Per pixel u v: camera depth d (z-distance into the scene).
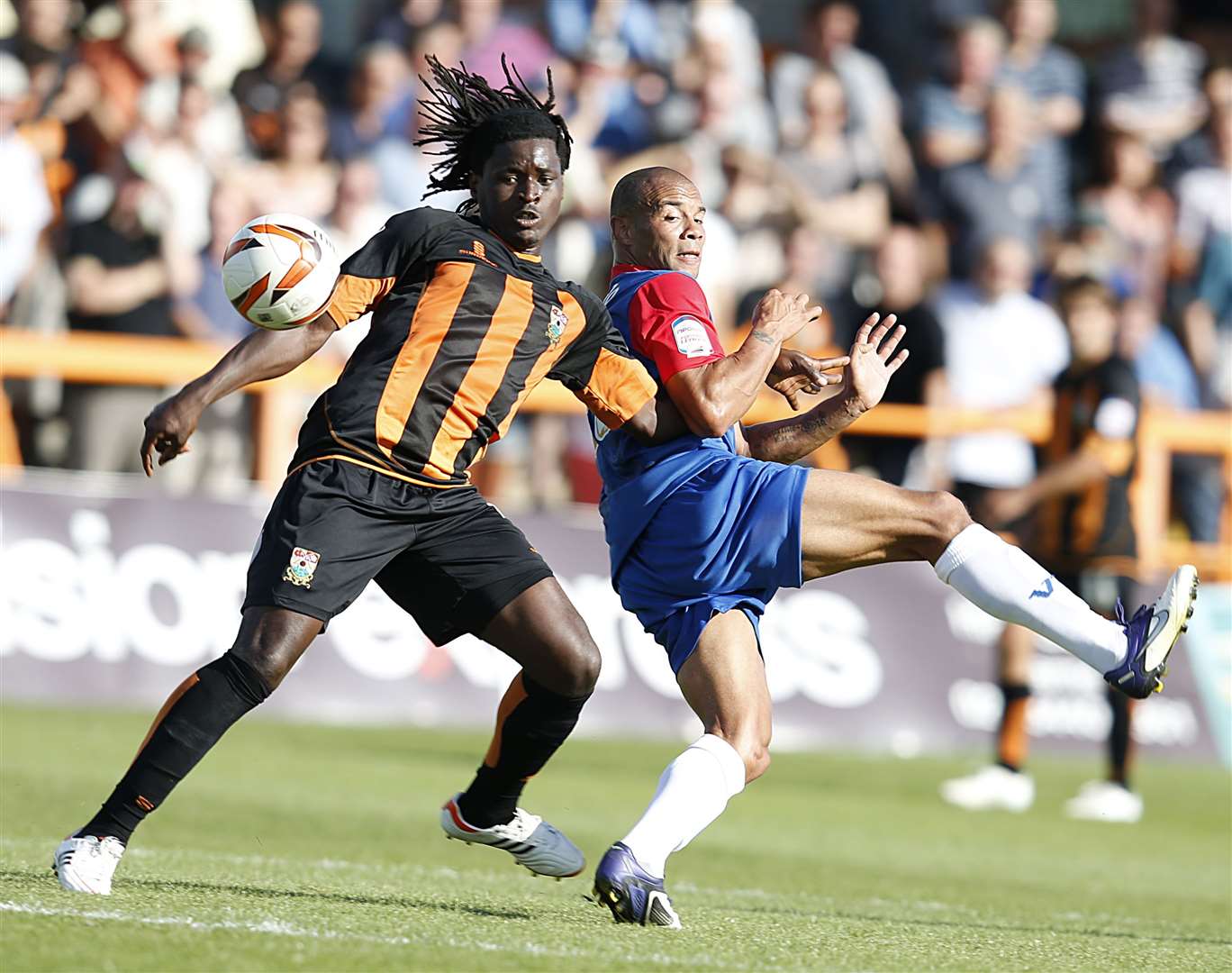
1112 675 16.91
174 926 14.40
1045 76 54.62
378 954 13.69
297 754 34.38
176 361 39.50
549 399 43.19
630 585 17.61
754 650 16.97
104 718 36.03
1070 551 36.09
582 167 47.16
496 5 49.16
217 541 39.03
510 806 18.77
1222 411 53.72
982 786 35.97
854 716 42.31
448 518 17.25
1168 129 55.00
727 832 29.72
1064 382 36.47
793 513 16.92
